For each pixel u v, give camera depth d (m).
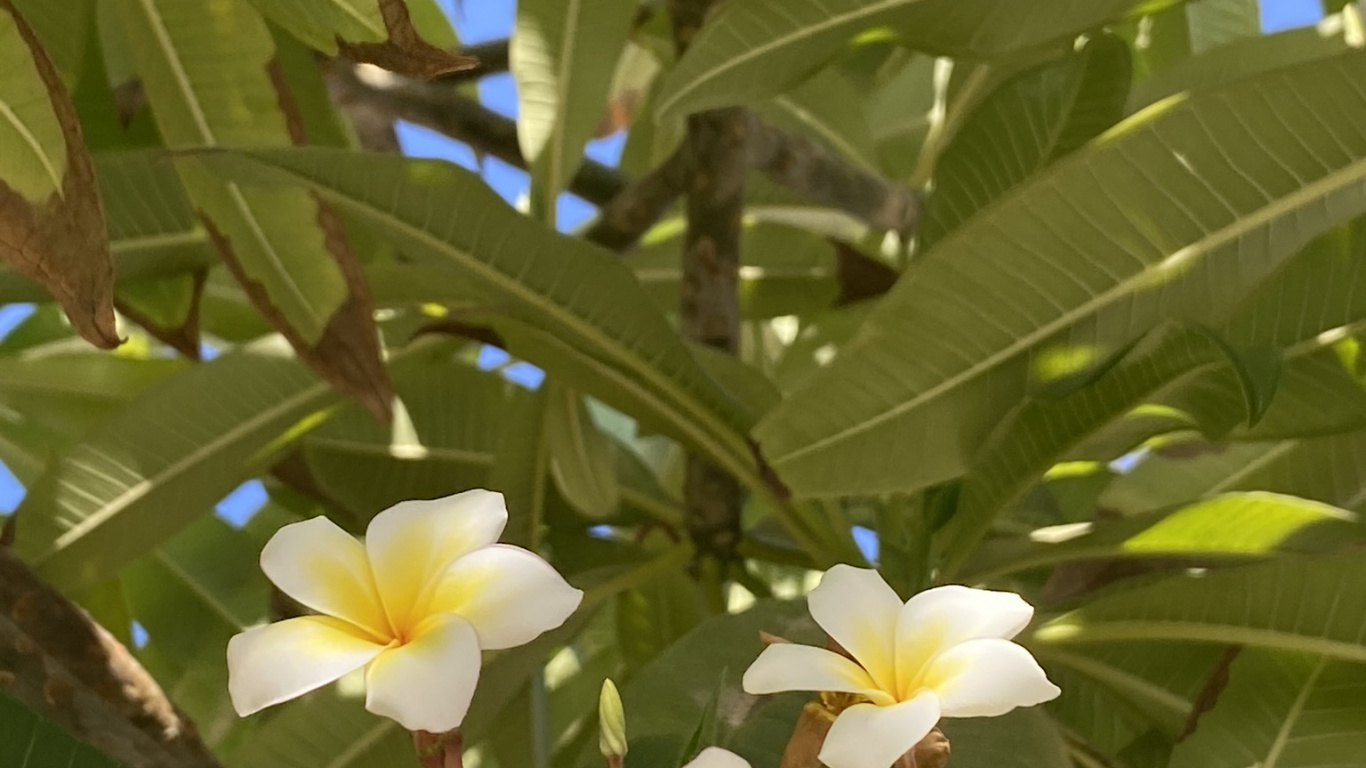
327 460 1.26
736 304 1.25
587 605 1.06
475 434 1.29
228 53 0.88
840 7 0.85
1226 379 0.77
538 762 1.00
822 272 1.45
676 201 1.49
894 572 1.02
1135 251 0.72
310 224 0.89
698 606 1.26
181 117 0.90
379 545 0.50
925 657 0.50
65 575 0.99
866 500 1.39
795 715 0.71
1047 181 0.71
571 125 1.16
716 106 0.88
